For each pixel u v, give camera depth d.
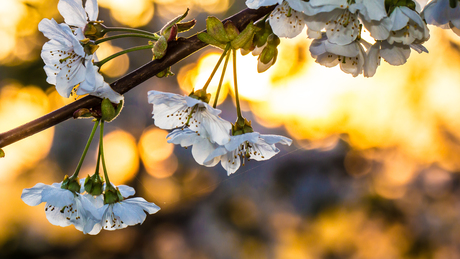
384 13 1.29
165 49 1.36
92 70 1.36
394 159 6.09
